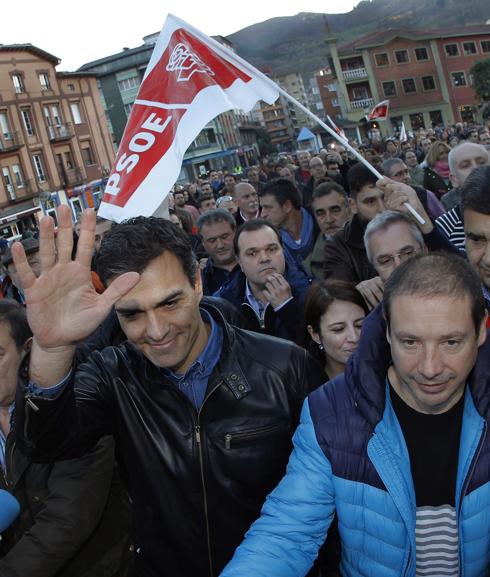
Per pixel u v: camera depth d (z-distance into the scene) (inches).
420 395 60.9
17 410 67.1
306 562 67.7
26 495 85.0
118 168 143.5
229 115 3122.5
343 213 192.9
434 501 65.9
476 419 63.4
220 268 190.7
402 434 65.3
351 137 2292.1
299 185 432.8
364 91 2316.7
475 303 58.4
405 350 59.8
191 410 76.4
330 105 3946.9
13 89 1680.6
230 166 2979.8
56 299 62.5
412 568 65.2
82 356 110.2
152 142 142.9
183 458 76.7
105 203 142.3
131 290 67.9
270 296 131.2
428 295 57.2
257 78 139.8
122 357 80.4
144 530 80.3
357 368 65.9
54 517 79.8
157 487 77.9
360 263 159.5
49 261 61.7
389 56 2282.2
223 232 185.2
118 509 89.0
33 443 67.8
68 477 81.4
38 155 1740.9
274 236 140.2
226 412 76.8
